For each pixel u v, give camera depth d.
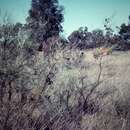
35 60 4.32
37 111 4.49
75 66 5.89
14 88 3.90
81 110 5.11
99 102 5.65
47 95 4.56
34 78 4.21
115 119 5.15
